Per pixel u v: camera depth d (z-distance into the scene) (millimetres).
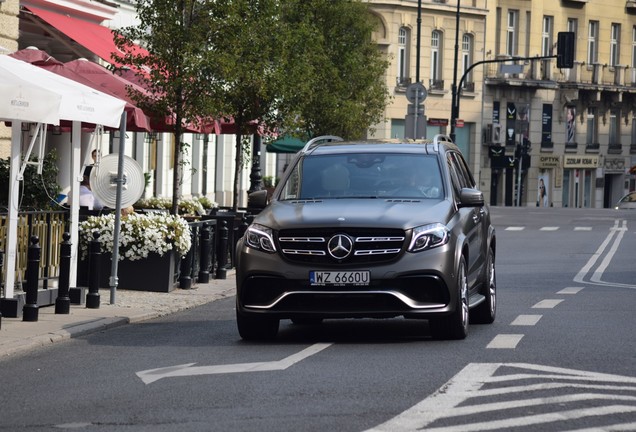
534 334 17766
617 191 110312
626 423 10781
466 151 97750
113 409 11875
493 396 12203
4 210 21297
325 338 17828
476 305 18594
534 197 102438
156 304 23672
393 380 13344
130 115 28734
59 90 20219
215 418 11266
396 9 91500
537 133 102125
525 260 38781
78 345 17438
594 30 106500
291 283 16859
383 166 18703
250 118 37562
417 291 16812
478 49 97000
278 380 13453
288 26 38500
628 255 40812
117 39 30859
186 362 15195
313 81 40500
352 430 10594
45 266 22094
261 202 18531
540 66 101625
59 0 38125
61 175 38719
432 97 94125
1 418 11570
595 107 107625
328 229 16828
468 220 18328
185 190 55719
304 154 19078
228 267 33344
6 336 17734
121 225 26281
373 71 57344
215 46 30547
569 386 12750
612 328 18500
